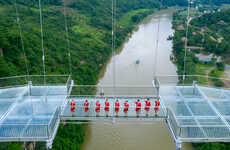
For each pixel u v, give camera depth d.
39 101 12.98
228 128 10.09
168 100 13.00
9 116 11.40
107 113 12.19
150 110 12.47
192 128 9.98
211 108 12.12
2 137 10.08
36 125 10.23
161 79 18.80
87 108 12.27
